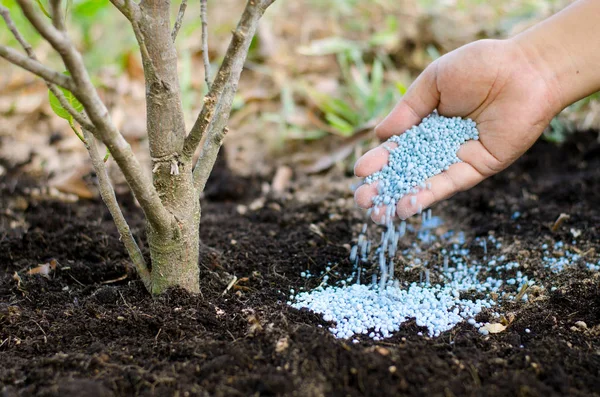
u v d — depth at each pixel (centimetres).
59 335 70
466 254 85
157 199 68
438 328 73
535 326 73
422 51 118
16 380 66
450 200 95
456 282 80
